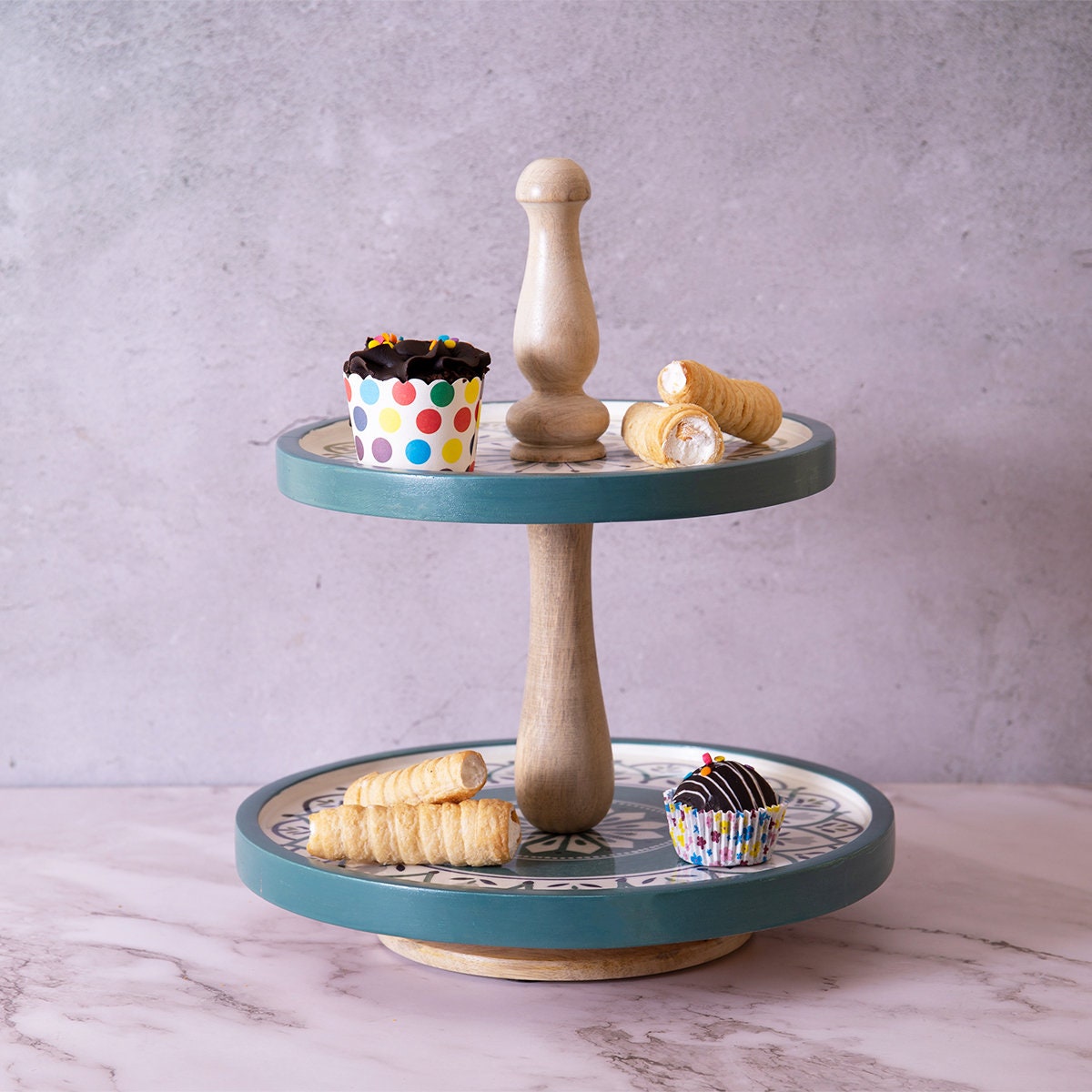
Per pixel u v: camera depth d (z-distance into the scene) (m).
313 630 1.42
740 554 1.41
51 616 1.42
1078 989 0.96
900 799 1.38
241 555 1.41
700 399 0.98
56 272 1.36
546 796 1.05
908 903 1.12
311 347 1.38
